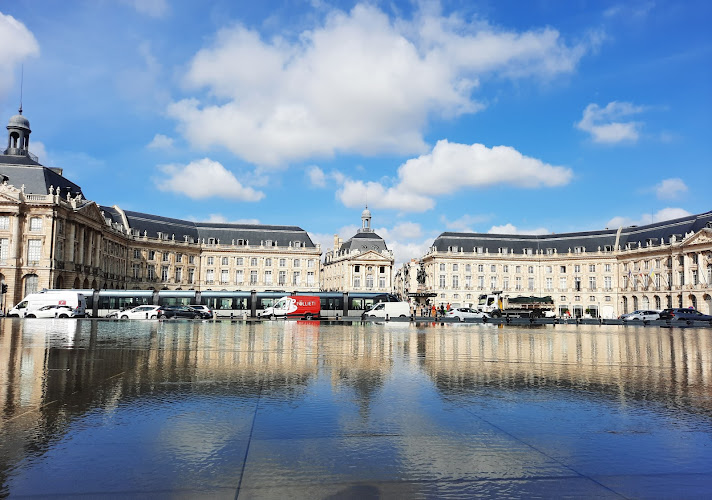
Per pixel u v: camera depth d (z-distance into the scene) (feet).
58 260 223.71
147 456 20.42
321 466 19.48
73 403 29.66
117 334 85.81
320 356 54.29
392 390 34.30
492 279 392.27
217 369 43.52
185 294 212.43
